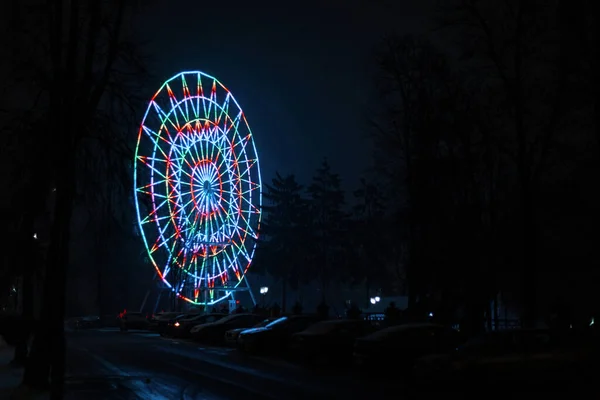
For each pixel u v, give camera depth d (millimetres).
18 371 21297
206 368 23297
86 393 16406
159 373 21406
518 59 24672
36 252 20672
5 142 16641
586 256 29641
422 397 15492
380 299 60656
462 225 29188
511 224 29328
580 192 28422
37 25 16625
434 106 29266
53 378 13711
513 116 25312
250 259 56125
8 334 23062
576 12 22203
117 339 42844
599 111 22281
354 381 19625
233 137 55500
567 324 25281
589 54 22031
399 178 32750
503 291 32281
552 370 14430
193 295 54719
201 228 51188
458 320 30859
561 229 30016
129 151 17406
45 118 16844
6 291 21750
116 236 18578
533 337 14961
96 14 16984
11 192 18141
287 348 28625
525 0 24188
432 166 28719
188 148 50438
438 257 29547
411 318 29562
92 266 73688
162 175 48000
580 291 30422
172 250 48125
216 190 52656
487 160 28828
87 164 17516
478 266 28922
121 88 17391
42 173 17016
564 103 23219
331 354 23891
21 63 16391
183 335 42250
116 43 17109
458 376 14555
